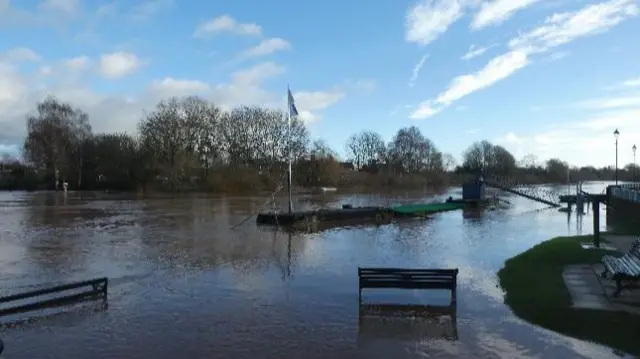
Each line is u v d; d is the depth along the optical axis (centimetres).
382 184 12056
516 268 1939
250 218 4175
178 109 9331
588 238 2791
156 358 1062
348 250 2544
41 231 3228
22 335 1204
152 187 8788
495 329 1245
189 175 8831
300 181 10719
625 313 1306
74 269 2014
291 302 1507
